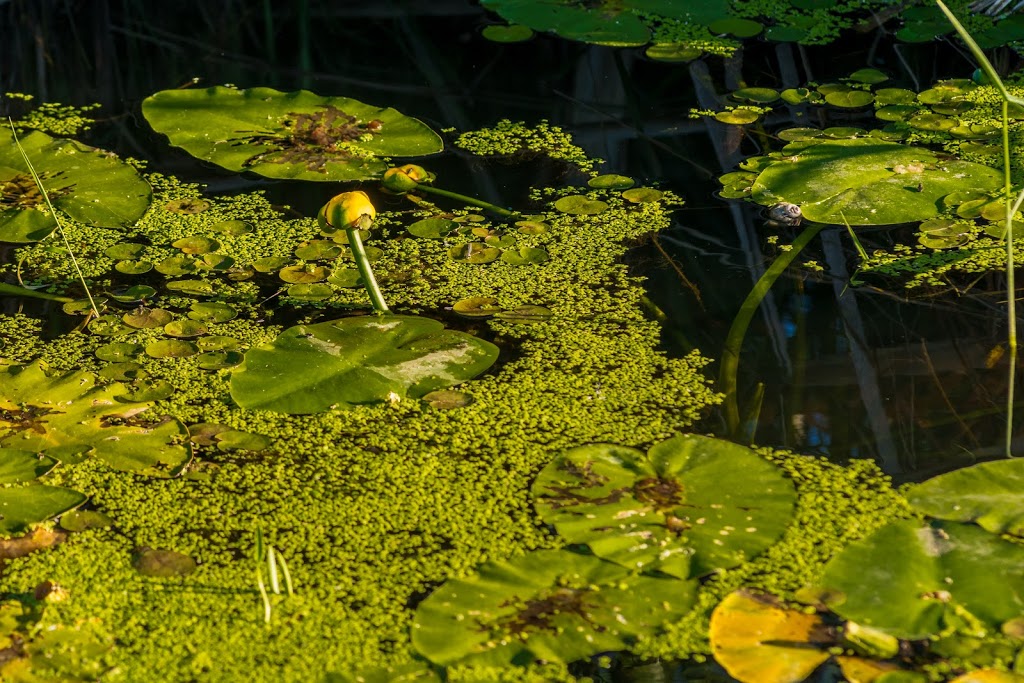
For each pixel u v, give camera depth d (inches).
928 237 107.3
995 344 102.7
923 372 101.6
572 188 111.7
